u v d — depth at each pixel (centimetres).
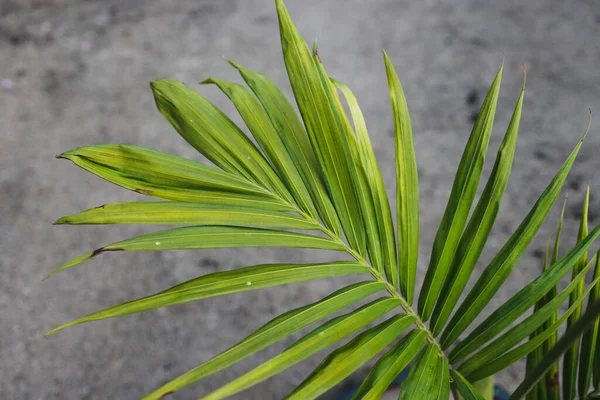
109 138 168
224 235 57
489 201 63
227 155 61
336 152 62
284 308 133
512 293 133
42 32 199
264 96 63
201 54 190
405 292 63
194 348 127
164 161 59
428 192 151
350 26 196
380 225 64
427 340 60
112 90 180
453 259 63
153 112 174
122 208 56
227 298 135
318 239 61
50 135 169
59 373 125
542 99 169
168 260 142
